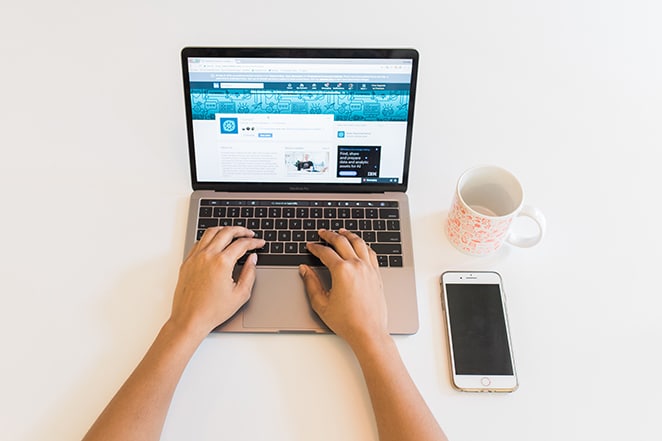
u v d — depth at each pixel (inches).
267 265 30.2
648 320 29.4
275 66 29.6
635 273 30.7
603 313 29.5
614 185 33.6
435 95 36.6
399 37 38.4
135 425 24.1
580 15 39.8
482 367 27.6
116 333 28.3
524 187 33.4
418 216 32.4
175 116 35.3
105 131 34.6
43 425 25.9
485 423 26.5
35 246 30.6
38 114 34.9
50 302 29.0
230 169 31.9
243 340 28.2
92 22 38.4
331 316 27.6
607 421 26.7
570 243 31.6
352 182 32.4
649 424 26.7
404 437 24.1
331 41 37.9
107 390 26.8
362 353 26.5
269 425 26.2
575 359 28.2
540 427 26.5
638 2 40.2
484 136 35.2
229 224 31.5
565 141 35.1
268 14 38.9
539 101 36.5
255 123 30.7
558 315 29.5
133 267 30.2
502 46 38.5
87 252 30.6
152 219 31.8
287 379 27.3
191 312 27.0
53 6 38.8
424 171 33.9
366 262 29.0
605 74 37.6
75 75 36.5
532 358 28.2
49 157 33.5
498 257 31.1
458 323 28.9
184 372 27.2
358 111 30.5
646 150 34.8
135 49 37.6
